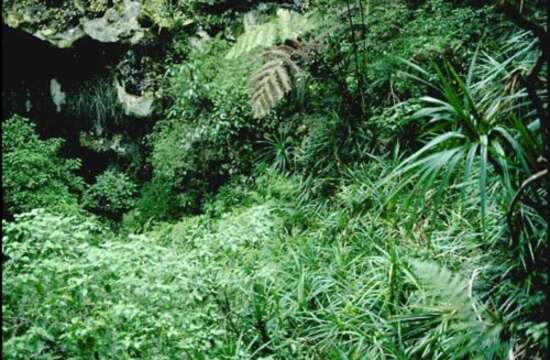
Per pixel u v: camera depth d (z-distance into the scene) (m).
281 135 5.03
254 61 4.86
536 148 2.35
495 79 3.53
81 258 2.94
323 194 4.39
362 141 4.46
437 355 2.62
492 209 2.96
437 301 2.85
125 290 2.86
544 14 3.88
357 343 2.94
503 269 2.74
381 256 3.45
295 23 4.39
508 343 2.41
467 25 4.25
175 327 2.82
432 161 2.38
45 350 2.69
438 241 3.38
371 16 4.74
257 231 3.73
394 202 2.94
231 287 3.40
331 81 4.79
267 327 3.20
